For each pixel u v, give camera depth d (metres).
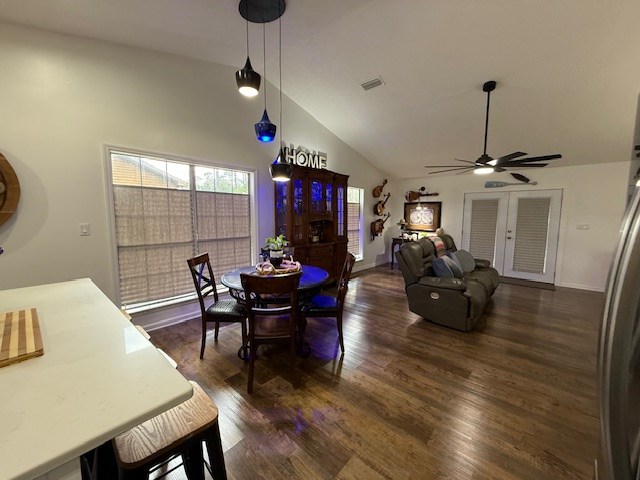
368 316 3.48
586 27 2.34
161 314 3.11
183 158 3.10
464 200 5.98
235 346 2.68
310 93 3.99
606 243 4.54
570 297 4.25
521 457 1.48
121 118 2.66
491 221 5.64
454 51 2.79
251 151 3.76
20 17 2.07
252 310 1.99
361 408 1.84
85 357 0.85
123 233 2.82
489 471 1.40
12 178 2.15
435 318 3.15
